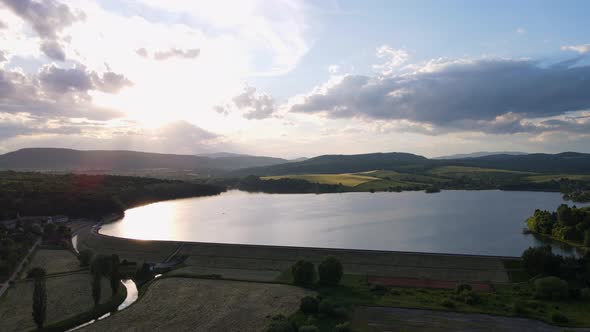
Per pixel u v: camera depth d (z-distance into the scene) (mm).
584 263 109500
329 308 89312
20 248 151375
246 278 121812
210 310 95375
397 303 95938
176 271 133125
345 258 134750
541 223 191250
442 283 112000
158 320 90438
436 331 80625
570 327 79750
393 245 176750
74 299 105750
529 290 102250
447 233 199875
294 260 138500
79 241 189000
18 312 96938
